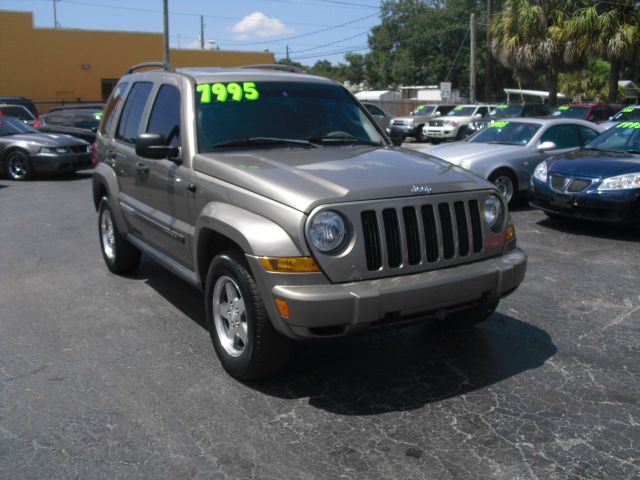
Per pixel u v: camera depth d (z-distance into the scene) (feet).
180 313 17.72
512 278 13.30
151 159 15.98
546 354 14.79
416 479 10.00
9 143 46.75
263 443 11.05
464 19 177.37
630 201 25.55
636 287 19.88
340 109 17.48
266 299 11.85
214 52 128.57
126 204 18.98
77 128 61.52
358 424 11.68
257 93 16.63
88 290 19.84
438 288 12.12
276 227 11.83
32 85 116.57
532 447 10.88
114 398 12.68
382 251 11.89
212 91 16.16
